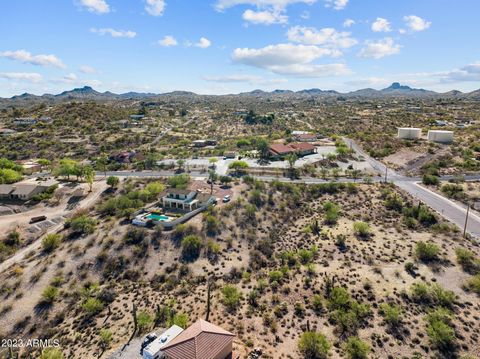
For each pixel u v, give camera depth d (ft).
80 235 207.51
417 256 168.04
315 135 558.15
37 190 287.89
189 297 152.15
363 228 200.85
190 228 209.05
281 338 119.96
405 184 295.69
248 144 499.92
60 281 168.55
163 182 315.99
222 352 107.04
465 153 374.02
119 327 133.59
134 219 218.38
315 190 282.15
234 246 201.26
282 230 222.89
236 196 270.46
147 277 174.19
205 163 397.39
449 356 107.14
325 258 177.58
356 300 137.39
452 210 232.12
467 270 153.89
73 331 135.64
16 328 141.59
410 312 128.26
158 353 108.17
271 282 157.99
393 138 479.00
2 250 203.62
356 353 107.34
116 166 385.29
